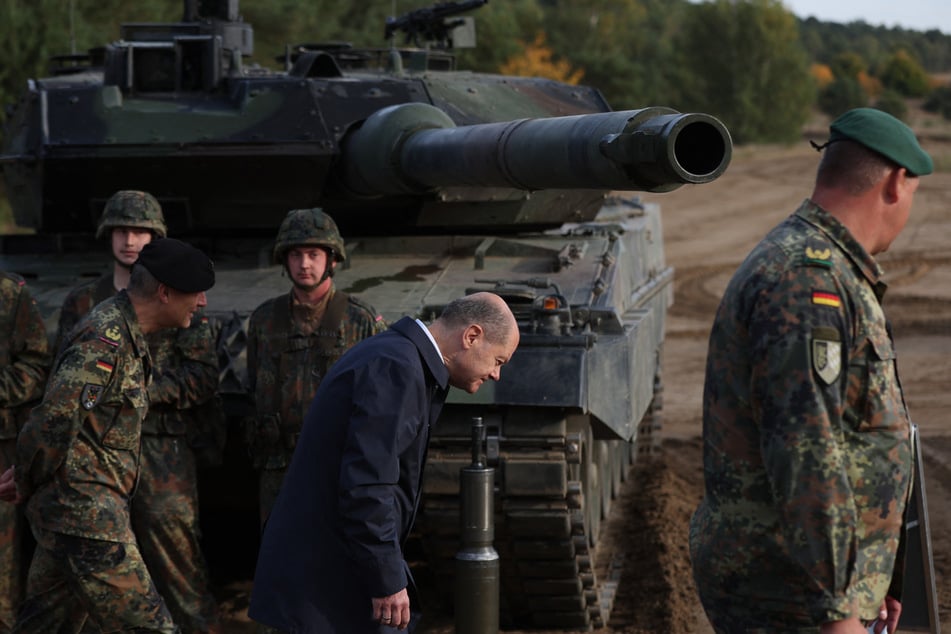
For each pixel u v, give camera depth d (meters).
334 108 8.92
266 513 6.93
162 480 6.75
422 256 9.02
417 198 8.73
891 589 4.58
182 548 6.82
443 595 8.10
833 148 4.16
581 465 7.66
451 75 10.05
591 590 7.84
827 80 144.38
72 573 5.81
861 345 3.99
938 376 18.31
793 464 3.81
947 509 10.91
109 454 5.87
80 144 8.45
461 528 6.88
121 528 5.84
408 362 4.86
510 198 8.67
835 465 3.81
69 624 6.30
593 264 8.52
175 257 5.98
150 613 5.85
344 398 4.85
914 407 16.22
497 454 7.01
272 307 6.99
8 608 7.03
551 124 5.89
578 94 10.45
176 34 9.92
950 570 9.03
